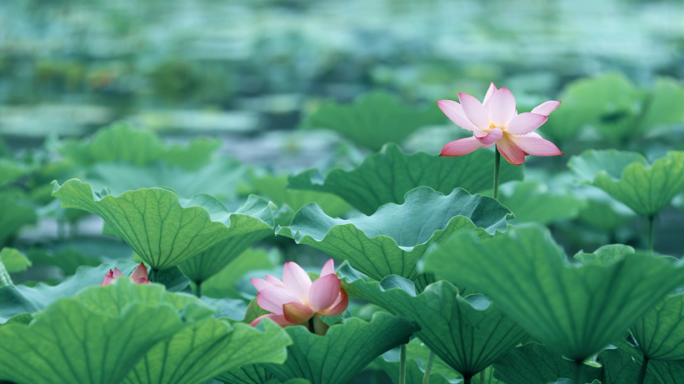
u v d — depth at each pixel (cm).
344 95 2317
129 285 397
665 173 464
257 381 427
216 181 614
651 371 426
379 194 485
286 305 412
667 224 1190
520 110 697
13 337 390
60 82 2333
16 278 703
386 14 3203
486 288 399
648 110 770
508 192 559
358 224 439
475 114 426
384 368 455
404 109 715
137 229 430
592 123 762
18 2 2792
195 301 396
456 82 1956
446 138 1382
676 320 412
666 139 1089
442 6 3294
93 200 430
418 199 443
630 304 396
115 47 2656
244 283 518
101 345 393
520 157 425
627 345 423
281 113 2181
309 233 432
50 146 696
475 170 477
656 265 390
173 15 3136
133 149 695
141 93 2339
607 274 392
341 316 427
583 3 3306
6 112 2083
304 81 2503
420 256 426
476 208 434
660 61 2062
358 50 2458
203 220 428
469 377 422
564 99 723
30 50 2584
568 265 392
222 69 2481
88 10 2862
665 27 2755
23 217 548
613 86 820
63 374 396
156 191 424
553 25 2822
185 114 2125
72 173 640
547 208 566
